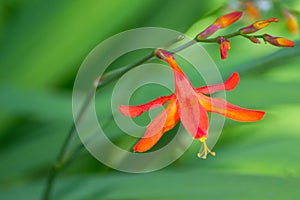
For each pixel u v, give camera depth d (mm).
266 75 530
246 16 504
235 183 451
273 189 442
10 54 544
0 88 506
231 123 501
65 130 508
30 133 517
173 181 460
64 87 544
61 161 432
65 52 548
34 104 499
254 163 529
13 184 488
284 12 494
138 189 457
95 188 463
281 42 392
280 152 541
